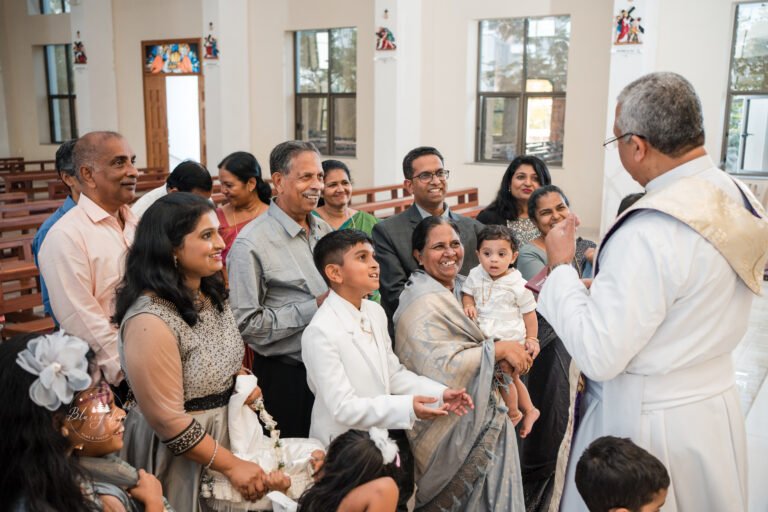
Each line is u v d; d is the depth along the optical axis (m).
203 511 1.88
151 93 14.25
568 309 1.70
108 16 14.24
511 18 10.05
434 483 2.12
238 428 1.94
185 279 1.84
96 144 2.42
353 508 1.62
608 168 8.76
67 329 2.33
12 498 1.30
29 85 16.67
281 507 1.79
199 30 13.32
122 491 1.47
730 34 8.46
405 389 2.11
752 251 1.57
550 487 2.84
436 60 10.56
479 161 10.78
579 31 9.45
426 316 2.14
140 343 1.72
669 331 1.61
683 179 1.60
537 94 10.17
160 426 1.74
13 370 1.29
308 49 12.10
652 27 8.53
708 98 8.61
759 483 2.96
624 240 1.61
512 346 2.13
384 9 9.95
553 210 2.90
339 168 3.34
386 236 2.81
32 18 16.20
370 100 11.43
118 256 2.44
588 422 1.91
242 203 3.87
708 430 1.65
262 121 12.58
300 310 2.32
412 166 2.82
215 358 1.88
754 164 8.79
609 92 8.59
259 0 12.20
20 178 12.23
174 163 16.05
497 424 2.14
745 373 4.41
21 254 5.21
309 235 2.57
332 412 1.95
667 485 1.58
